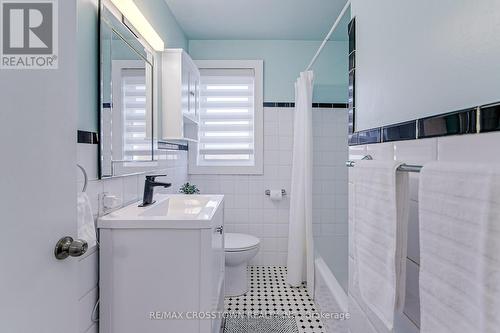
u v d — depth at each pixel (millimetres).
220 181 2754
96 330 1115
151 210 1372
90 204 1055
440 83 709
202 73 2768
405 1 860
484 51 578
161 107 1886
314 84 2684
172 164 2221
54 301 660
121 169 1347
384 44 992
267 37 2699
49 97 650
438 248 572
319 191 2648
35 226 603
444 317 555
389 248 755
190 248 1125
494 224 456
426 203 605
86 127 1085
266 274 2596
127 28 1422
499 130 542
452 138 665
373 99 1077
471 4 611
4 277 527
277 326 1813
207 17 2314
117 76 1317
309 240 2260
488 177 466
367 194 880
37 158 611
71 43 729
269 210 2762
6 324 532
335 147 2672
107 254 1117
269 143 2756
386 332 971
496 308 450
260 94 2738
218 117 2812
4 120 534
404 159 866
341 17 1709
